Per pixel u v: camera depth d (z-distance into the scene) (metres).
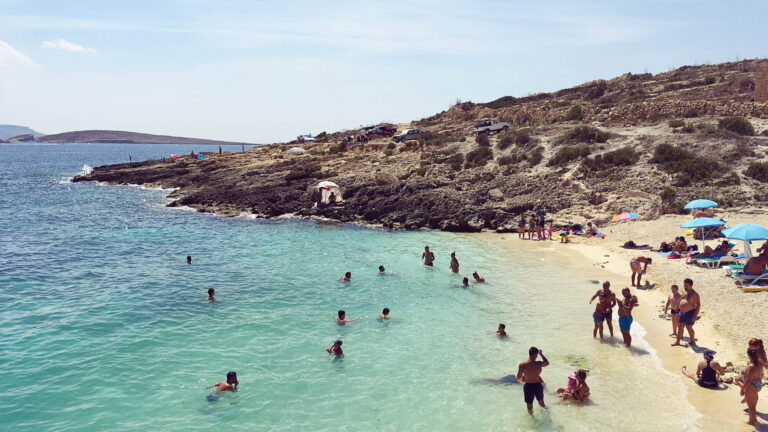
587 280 21.88
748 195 32.22
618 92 69.12
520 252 27.83
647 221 31.58
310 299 19.81
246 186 52.16
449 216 36.31
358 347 15.17
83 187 66.44
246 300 19.61
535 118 67.31
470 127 71.12
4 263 24.95
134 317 17.47
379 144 65.94
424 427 10.85
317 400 12.00
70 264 25.12
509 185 40.53
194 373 13.30
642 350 14.48
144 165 87.81
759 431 10.20
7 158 172.25
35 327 16.28
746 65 70.25
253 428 10.76
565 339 15.56
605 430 10.58
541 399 11.52
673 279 20.20
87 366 13.51
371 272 23.86
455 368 13.75
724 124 41.56
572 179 38.59
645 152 39.72
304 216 41.22
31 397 11.76
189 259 25.67
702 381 12.22
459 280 22.38
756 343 10.46
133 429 10.61
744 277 18.23
